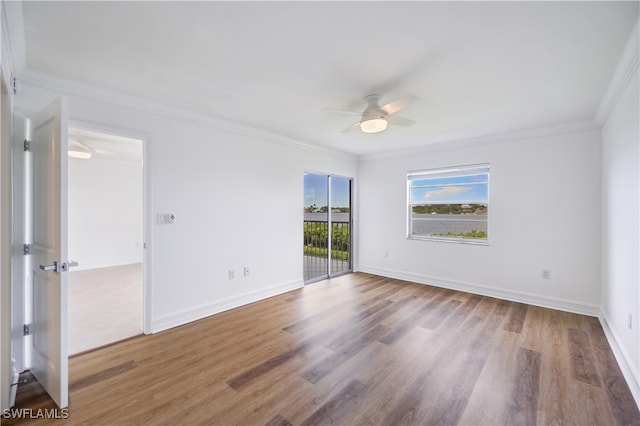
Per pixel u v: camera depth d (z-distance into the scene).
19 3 1.47
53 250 1.82
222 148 3.42
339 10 1.54
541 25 1.65
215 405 1.81
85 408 1.78
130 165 6.34
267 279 3.96
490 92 2.55
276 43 1.86
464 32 1.72
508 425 1.66
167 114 2.94
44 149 1.94
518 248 3.82
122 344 2.60
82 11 1.54
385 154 5.11
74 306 3.58
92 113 2.50
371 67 2.14
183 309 3.07
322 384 2.03
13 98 2.01
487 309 3.52
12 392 1.84
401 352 2.47
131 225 6.35
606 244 2.99
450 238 4.47
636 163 2.04
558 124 3.44
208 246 3.30
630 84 2.14
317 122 3.45
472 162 4.18
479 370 2.21
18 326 2.11
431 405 1.82
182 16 1.59
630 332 2.13
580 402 1.85
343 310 3.46
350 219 5.52
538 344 2.62
